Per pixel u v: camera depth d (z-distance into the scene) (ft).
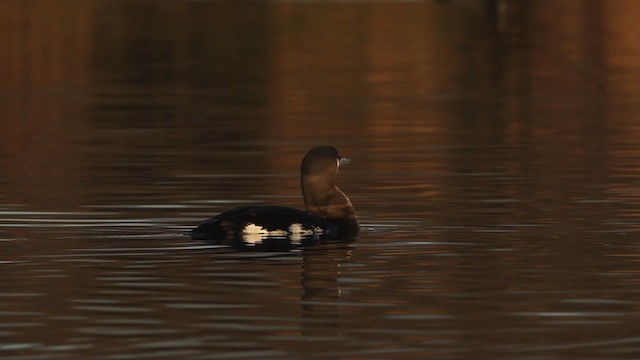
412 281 37.22
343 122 84.53
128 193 55.36
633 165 63.52
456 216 48.85
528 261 40.01
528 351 30.14
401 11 177.99
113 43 143.02
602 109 90.33
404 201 53.01
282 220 43.75
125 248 41.75
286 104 95.20
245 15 172.76
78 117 87.45
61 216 48.85
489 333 31.63
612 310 33.86
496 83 108.68
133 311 33.63
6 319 32.83
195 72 118.52
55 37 147.64
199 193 55.67
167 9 181.37
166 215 49.34
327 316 33.22
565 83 107.65
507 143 73.31
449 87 106.01
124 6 185.16
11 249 41.70
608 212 49.44
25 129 81.05
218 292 35.73
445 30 156.25
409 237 44.27
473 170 62.54
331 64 124.16
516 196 53.88
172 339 31.04
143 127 82.28
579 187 56.24
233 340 30.99
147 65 124.77
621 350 30.19
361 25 161.07
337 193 45.62
